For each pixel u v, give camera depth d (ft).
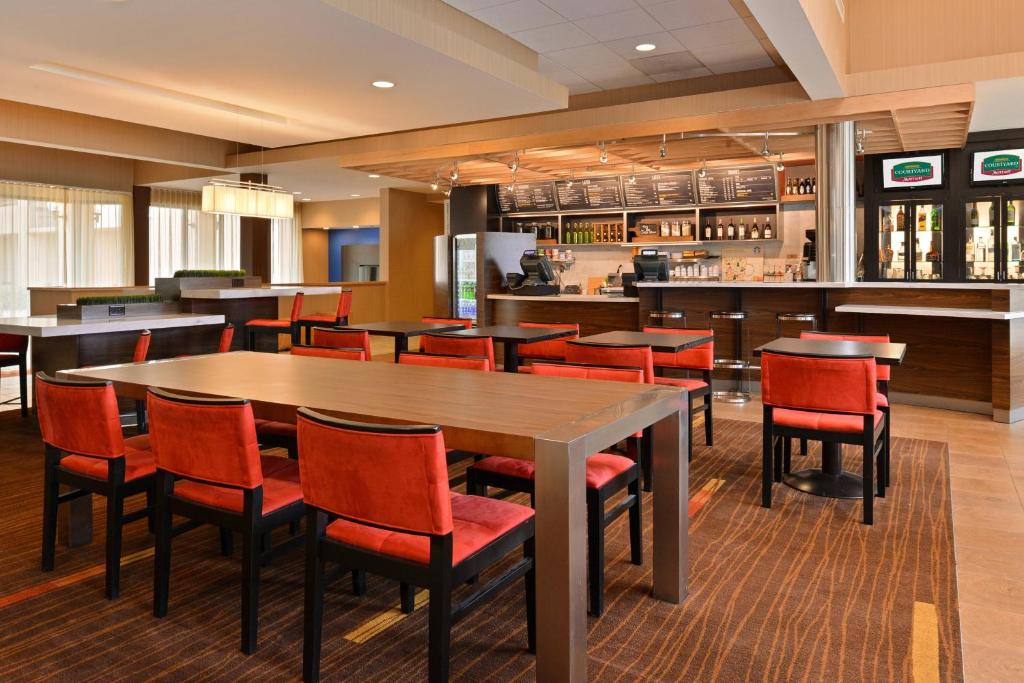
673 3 18.95
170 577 9.32
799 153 29.14
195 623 8.10
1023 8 20.90
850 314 22.58
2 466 14.71
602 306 27.73
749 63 24.25
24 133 29.01
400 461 6.05
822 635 7.85
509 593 8.93
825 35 17.99
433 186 32.96
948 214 28.48
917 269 29.22
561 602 6.22
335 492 6.48
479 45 19.40
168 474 8.02
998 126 26.61
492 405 7.74
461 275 36.04
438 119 25.68
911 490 13.16
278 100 22.93
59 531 10.47
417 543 6.43
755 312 24.06
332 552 6.72
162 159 33.76
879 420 12.15
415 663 7.28
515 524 7.01
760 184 31.07
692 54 23.22
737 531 11.09
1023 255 27.25
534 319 29.58
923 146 27.71
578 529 6.29
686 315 25.20
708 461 15.20
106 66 19.04
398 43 17.12
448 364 11.91
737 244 32.71
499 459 9.32
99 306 18.35
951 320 20.93
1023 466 14.82
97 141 31.22
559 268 36.68
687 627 8.03
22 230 37.37
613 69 24.90
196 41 16.96
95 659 7.34
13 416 19.58
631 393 8.48
